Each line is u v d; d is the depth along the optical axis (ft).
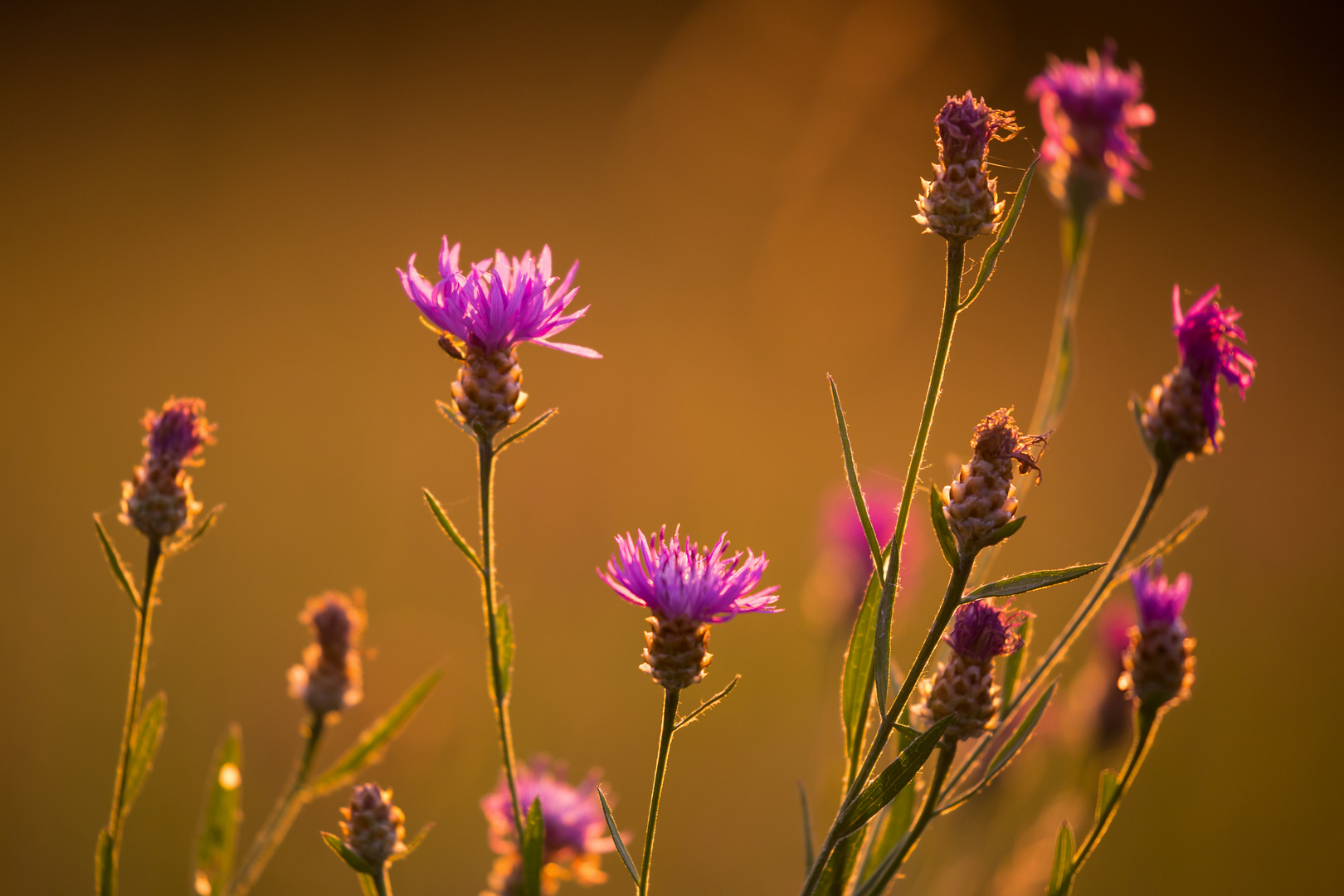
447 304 5.51
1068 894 5.78
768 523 23.20
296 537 21.13
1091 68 9.39
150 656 17.07
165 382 27.94
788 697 17.95
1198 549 24.04
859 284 37.11
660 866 15.43
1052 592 22.06
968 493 4.84
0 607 17.89
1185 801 16.97
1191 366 6.41
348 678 6.95
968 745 7.87
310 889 14.10
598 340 32.27
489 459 5.54
